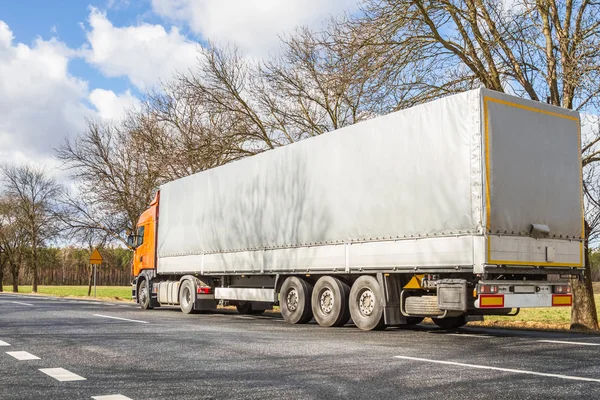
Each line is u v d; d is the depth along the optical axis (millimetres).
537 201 9945
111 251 48594
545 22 14648
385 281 10898
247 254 14586
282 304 13453
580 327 13883
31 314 15469
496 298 9438
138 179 30688
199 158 24375
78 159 33062
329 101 21562
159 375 6090
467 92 9625
